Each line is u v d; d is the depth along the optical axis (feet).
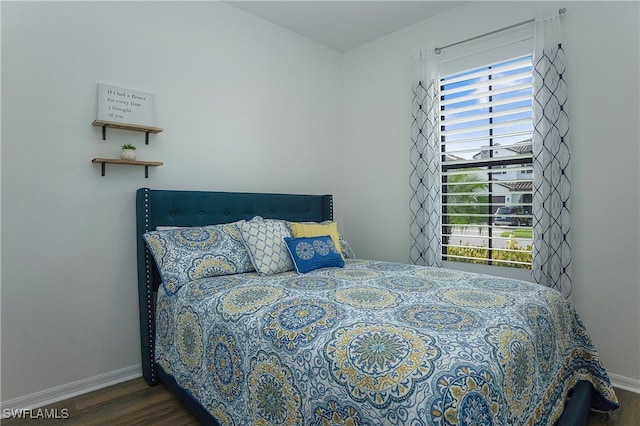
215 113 9.07
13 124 6.33
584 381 6.03
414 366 3.28
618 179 7.19
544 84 7.80
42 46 6.61
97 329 7.29
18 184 6.39
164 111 8.16
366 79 11.59
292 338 4.13
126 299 7.68
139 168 7.84
